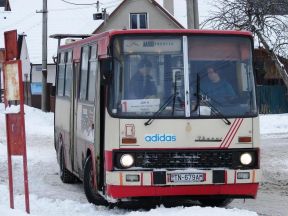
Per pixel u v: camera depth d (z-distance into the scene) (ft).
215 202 40.45
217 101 36.09
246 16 93.56
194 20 73.67
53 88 75.46
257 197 44.98
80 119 44.52
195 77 36.17
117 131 35.17
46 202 40.98
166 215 32.99
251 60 37.11
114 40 35.81
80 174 44.65
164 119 35.35
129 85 35.68
